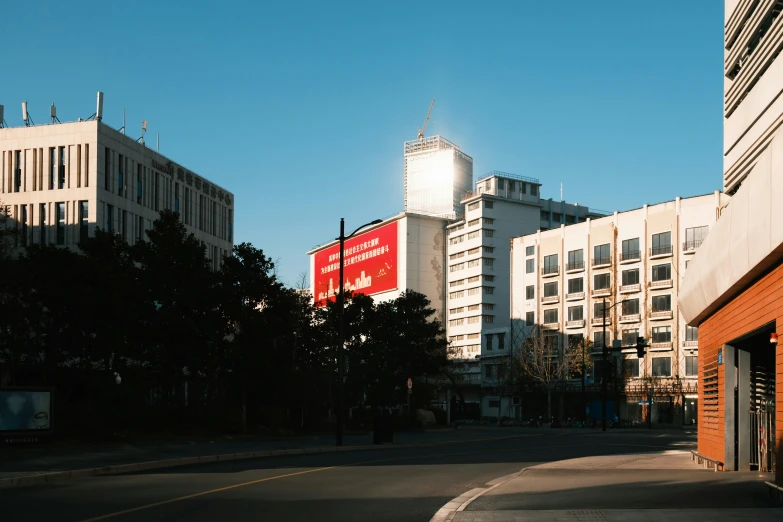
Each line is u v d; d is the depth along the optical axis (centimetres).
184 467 2066
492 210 12069
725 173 2212
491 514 1121
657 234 7938
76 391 3622
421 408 6203
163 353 3472
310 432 4447
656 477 1691
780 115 1739
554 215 12888
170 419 3578
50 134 5719
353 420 5359
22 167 5747
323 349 4966
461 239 12550
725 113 2222
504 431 5631
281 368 4250
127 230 5947
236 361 3859
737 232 1442
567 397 8656
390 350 5653
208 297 3619
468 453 2755
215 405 3888
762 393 1830
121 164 5959
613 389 7812
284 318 4134
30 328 3203
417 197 18975
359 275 14338
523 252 9544
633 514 1099
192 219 6962
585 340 8431
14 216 5706
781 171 1108
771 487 1285
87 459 2125
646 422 7606
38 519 1074
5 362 3341
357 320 5697
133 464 1997
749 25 2006
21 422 2500
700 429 2200
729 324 1742
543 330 9075
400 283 13062
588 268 8631
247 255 4006
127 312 3281
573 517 1081
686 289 2117
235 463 2206
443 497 1376
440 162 18812
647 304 7938
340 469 1977
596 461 2244
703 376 2152
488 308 11938
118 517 1095
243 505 1241
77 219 5600
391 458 2455
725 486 1476
